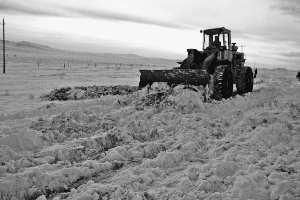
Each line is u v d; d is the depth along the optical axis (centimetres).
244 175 312
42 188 305
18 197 291
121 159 397
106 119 604
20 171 336
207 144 443
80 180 333
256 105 802
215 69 831
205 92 745
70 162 385
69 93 1117
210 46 999
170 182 310
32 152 412
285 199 258
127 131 504
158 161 367
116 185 304
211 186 294
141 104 738
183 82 794
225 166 330
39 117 658
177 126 542
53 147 425
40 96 1130
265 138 439
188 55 937
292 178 302
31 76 2495
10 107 852
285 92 1119
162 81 842
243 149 390
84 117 611
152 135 510
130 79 2430
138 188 297
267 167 328
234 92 1170
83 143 447
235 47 1102
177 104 672
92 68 4662
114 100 879
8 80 2020
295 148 406
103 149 451
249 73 1152
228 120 585
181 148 411
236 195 271
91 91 1157
